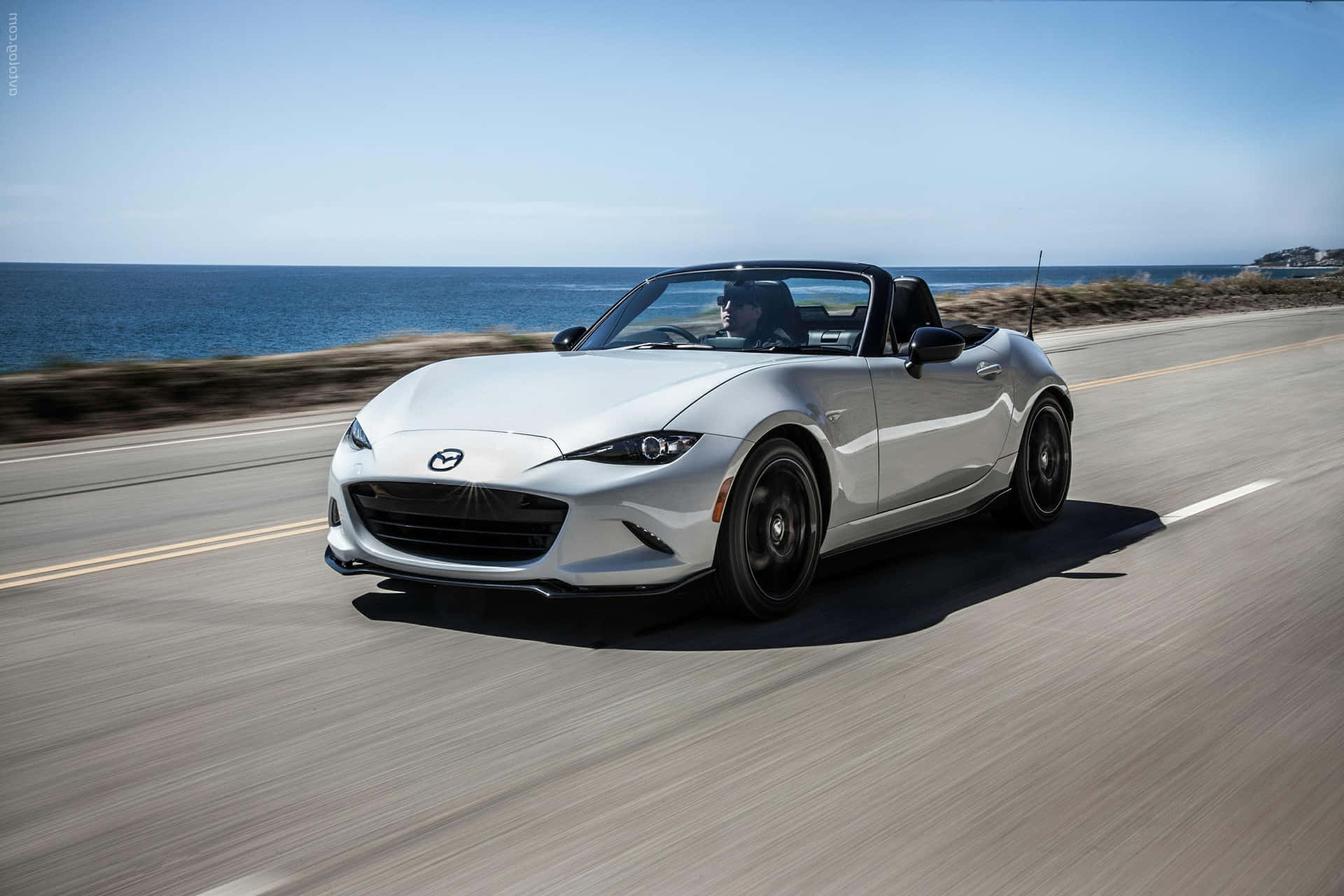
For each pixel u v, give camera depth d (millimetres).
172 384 12352
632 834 2365
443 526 3814
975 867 2219
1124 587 4449
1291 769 2697
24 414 10906
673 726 2990
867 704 3148
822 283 4953
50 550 5367
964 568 4785
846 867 2217
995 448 5219
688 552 3699
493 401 4016
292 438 9453
